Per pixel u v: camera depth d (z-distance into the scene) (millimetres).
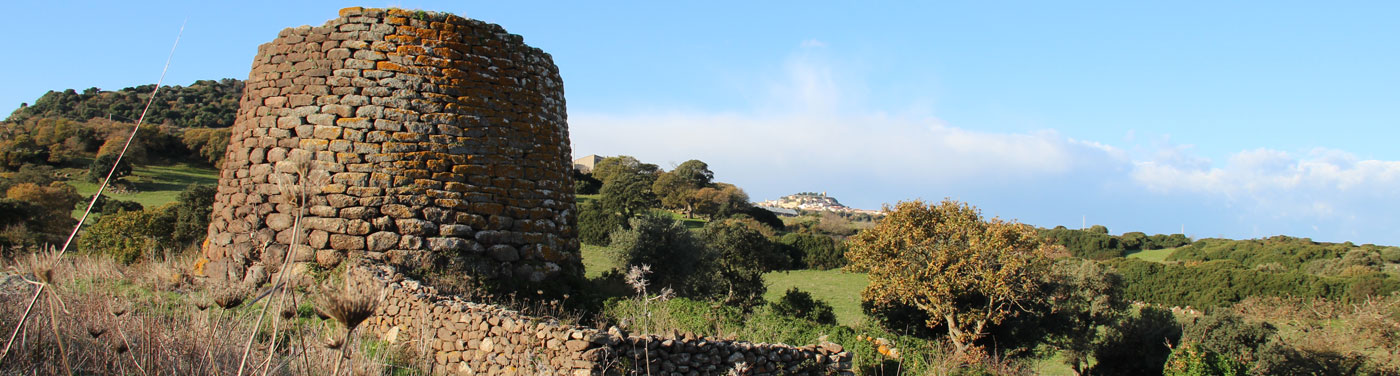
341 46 11398
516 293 10656
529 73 12305
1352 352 26016
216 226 11844
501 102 11773
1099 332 33062
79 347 6312
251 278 10102
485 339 7930
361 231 10766
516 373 7520
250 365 5941
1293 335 28781
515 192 11609
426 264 10719
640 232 23828
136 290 9742
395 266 10414
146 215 22438
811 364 8336
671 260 24359
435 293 9016
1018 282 25844
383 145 11047
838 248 47906
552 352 7320
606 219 40531
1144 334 28297
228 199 11812
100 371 5801
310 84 11344
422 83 11320
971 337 24609
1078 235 76312
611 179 79188
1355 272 48188
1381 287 37656
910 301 27031
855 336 12438
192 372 5414
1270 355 25469
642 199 58156
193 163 67750
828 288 38312
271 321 7820
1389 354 25703
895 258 27094
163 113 78375
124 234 20328
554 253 11914
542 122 12359
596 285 12375
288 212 11016
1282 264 60938
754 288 26609
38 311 6102
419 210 10953
